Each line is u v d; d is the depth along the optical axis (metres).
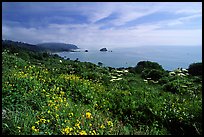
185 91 16.05
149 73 23.17
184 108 10.75
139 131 9.02
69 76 14.34
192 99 13.59
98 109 10.64
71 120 8.28
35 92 9.63
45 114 8.16
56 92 10.98
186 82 17.78
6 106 7.96
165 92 15.58
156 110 10.62
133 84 18.19
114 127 8.81
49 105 8.84
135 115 10.24
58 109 8.73
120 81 17.91
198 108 10.45
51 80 12.53
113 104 11.05
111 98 11.89
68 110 8.98
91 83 14.45
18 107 8.13
